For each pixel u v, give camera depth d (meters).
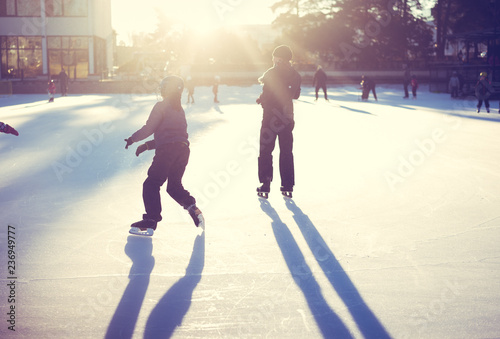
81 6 49.16
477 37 37.72
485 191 7.07
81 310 3.48
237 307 3.53
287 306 3.54
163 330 3.19
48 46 49.53
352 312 3.44
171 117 5.28
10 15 48.78
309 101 29.42
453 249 4.71
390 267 4.28
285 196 6.93
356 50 57.00
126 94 41.72
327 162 9.45
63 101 30.03
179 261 4.46
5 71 49.06
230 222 5.71
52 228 5.47
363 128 14.99
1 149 11.02
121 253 4.67
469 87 35.25
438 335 3.11
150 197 5.21
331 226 5.52
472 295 3.69
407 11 57.72
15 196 6.94
